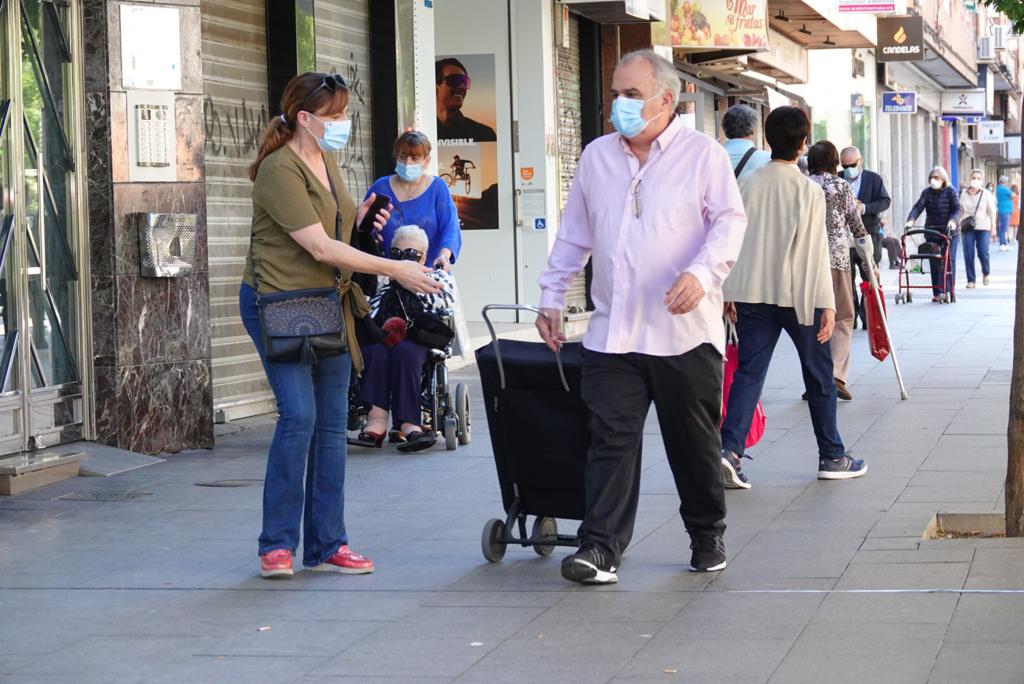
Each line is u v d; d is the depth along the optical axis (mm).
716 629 11078
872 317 23922
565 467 13141
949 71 105312
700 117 45875
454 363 29531
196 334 20844
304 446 13156
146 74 20219
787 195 16609
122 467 19266
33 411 19203
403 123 29000
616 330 12391
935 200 46656
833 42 62094
